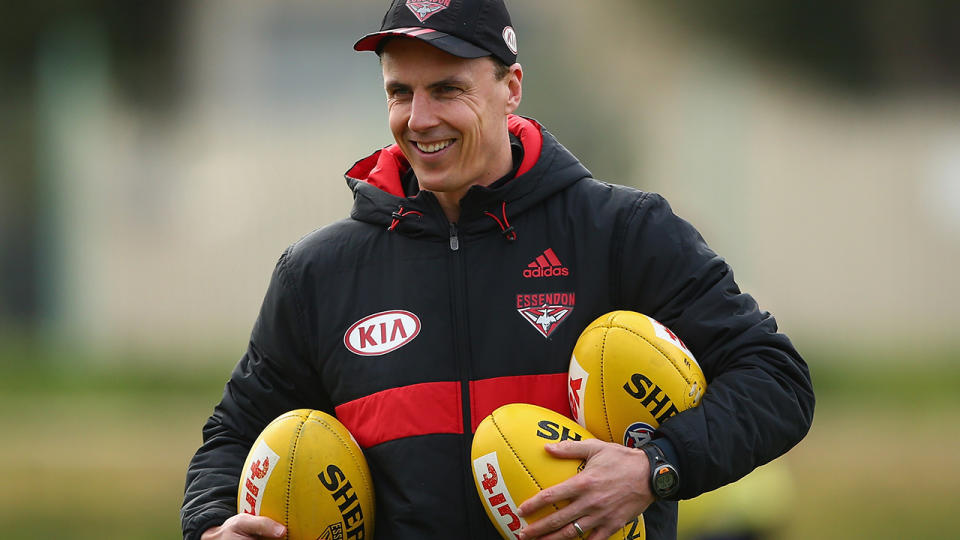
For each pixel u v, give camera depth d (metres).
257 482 11.18
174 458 37.16
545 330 11.30
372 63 77.25
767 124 77.06
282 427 11.30
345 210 75.38
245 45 78.81
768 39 78.88
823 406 44.53
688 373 10.90
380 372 11.40
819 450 37.34
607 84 76.69
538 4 75.94
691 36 77.50
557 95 76.31
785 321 70.44
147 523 29.31
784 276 73.12
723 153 76.44
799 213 74.31
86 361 57.97
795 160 75.69
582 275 11.39
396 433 11.23
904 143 77.00
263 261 74.81
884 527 28.00
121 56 81.62
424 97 11.23
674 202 75.69
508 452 10.55
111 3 80.44
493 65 11.46
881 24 81.12
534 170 11.55
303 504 11.07
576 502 10.28
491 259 11.47
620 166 76.56
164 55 80.81
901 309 71.62
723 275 11.44
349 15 77.44
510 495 10.52
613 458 10.41
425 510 11.07
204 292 74.75
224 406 12.38
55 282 77.12
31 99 80.81
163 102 80.94
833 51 80.69
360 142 76.62
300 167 76.56
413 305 11.49
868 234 73.56
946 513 29.53
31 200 78.38
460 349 11.30
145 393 49.41
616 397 10.86
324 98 77.81
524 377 11.24
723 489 18.81
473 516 11.06
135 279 76.19
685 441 10.52
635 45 76.88
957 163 75.94
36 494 32.41
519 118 12.30
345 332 11.67
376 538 11.48
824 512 29.75
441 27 11.14
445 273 11.49
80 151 79.19
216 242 75.88
